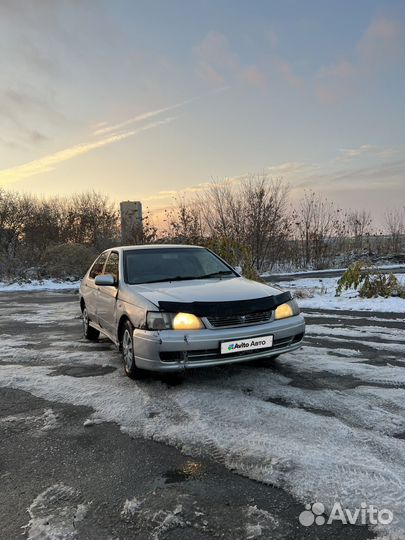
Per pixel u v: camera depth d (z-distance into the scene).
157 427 3.48
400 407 3.76
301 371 4.83
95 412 3.86
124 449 3.15
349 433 3.26
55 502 2.54
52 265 20.92
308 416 3.59
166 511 2.41
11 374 5.09
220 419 3.58
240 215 23.05
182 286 4.86
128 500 2.53
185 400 4.03
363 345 6.06
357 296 10.88
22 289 17.64
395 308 9.19
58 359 5.76
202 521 2.31
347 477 2.67
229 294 4.51
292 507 2.41
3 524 2.35
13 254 23.31
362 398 3.97
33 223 31.80
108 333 5.63
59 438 3.37
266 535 2.20
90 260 21.11
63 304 12.29
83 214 29.97
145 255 5.79
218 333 4.11
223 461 2.92
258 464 2.86
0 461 3.04
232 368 4.98
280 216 23.86
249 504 2.45
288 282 16.34
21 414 3.88
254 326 4.29
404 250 29.12
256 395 4.11
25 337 7.39
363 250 28.78
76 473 2.85
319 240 26.33
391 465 2.80
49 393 4.39
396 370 4.82
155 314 4.20
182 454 3.05
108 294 5.54
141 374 4.59
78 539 2.21
